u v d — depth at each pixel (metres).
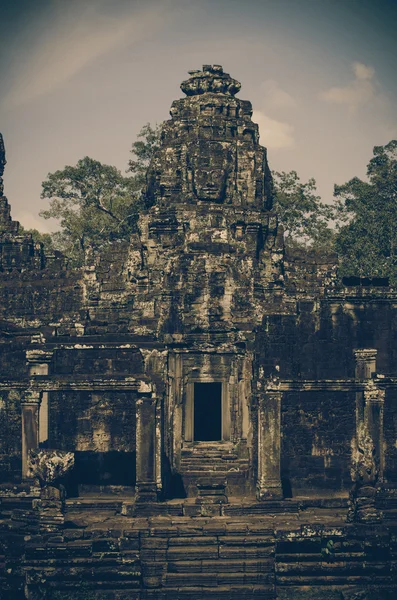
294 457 32.25
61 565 28.17
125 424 32.81
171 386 32.69
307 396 32.41
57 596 28.00
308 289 38.09
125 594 28.02
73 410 32.91
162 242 37.34
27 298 38.81
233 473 32.41
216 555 28.39
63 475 28.81
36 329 36.16
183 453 32.69
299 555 28.25
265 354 32.00
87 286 37.66
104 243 55.19
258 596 27.95
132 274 37.03
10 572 28.31
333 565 28.09
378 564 28.16
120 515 30.42
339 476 32.28
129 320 36.25
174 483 32.41
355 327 32.78
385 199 55.00
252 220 37.69
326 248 54.44
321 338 32.25
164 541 28.50
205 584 28.11
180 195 38.28
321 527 28.33
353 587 28.08
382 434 31.33
